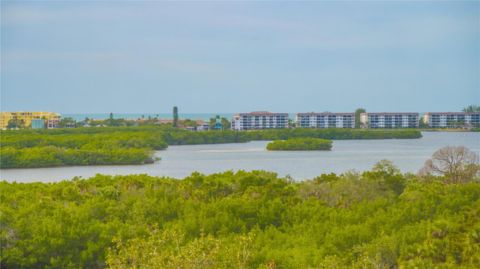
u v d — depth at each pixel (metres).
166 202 59.50
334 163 183.00
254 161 193.62
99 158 192.00
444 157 93.12
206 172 160.00
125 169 175.00
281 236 51.94
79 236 49.97
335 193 69.62
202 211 56.91
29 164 184.38
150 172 163.25
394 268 45.00
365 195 69.38
